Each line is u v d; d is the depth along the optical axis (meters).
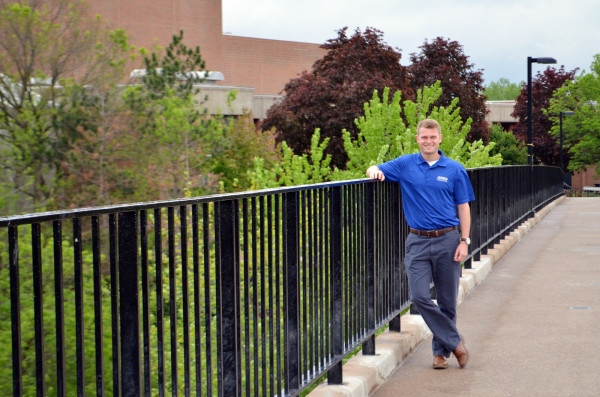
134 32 52.19
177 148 18.41
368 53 34.69
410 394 5.47
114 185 17.09
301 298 4.73
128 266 2.83
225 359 3.69
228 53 62.38
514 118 76.69
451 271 6.00
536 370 5.98
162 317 3.01
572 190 66.25
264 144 24.17
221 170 22.95
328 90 32.47
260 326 4.22
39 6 17.36
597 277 10.58
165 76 19.19
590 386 5.52
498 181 13.31
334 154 32.50
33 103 16.61
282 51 66.12
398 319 6.81
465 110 43.91
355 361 5.80
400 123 19.92
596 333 7.18
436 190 5.90
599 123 66.31
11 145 16.05
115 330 2.71
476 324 7.75
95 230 2.60
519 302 8.88
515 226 16.47
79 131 16.67
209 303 3.44
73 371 2.76
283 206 4.37
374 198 6.13
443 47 45.00
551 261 12.34
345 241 5.52
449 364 6.28
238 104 37.38
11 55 16.56
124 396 2.82
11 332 2.26
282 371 4.47
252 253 3.96
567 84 71.00
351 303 5.60
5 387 2.28
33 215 2.28
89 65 17.77
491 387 5.56
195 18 55.81
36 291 2.31
